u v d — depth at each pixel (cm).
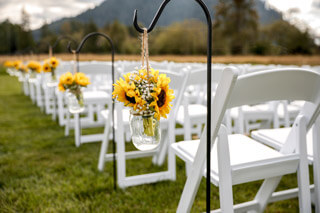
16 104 619
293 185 214
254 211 152
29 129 396
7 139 346
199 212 176
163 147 246
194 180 110
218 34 3250
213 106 91
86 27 4306
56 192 203
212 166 115
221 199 100
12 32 4700
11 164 262
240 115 212
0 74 1869
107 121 228
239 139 137
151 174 215
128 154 244
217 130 95
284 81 91
